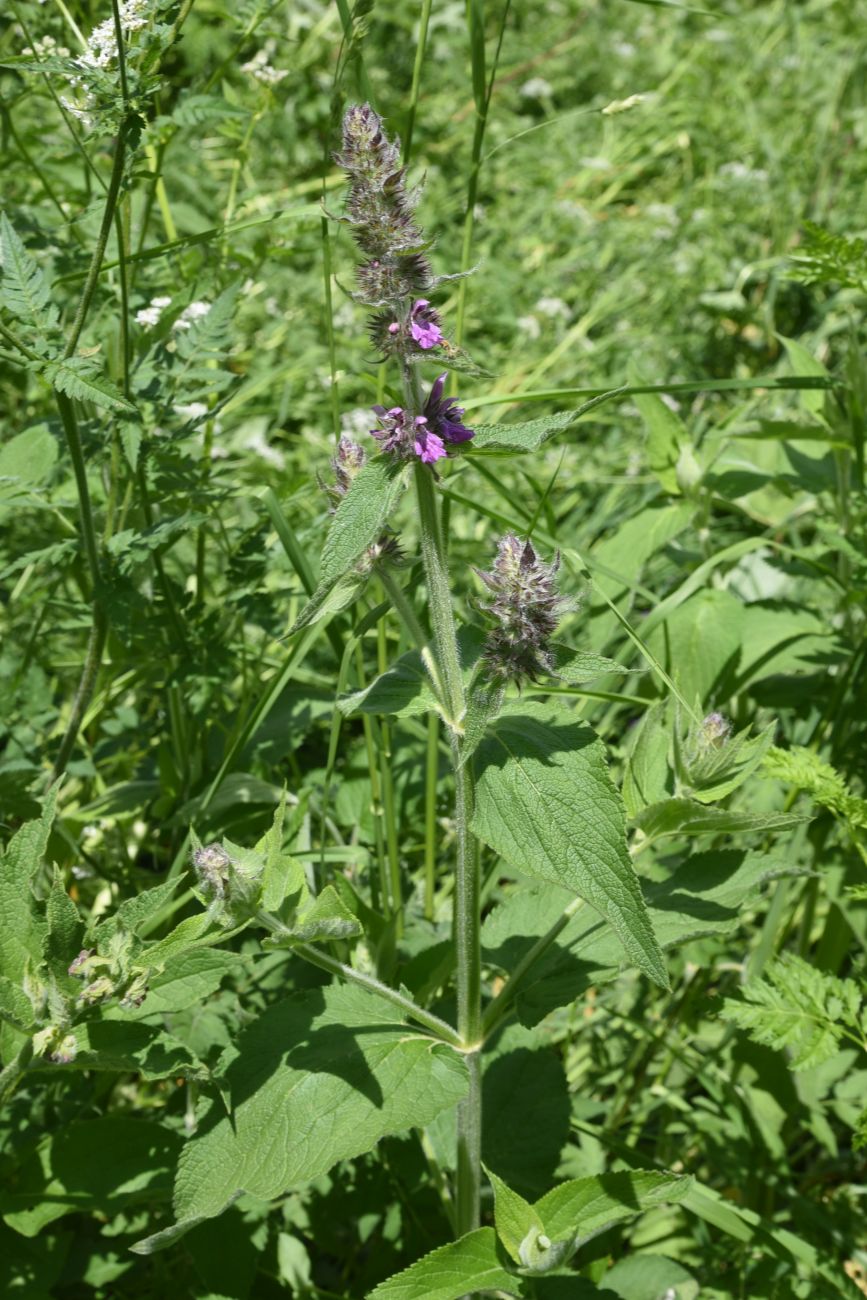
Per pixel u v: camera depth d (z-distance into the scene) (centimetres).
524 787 200
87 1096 279
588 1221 218
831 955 340
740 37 829
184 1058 213
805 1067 251
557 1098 274
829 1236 307
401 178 187
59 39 351
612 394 249
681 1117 330
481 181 714
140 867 369
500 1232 214
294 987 300
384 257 187
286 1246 274
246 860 206
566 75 813
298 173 639
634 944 189
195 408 345
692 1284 270
